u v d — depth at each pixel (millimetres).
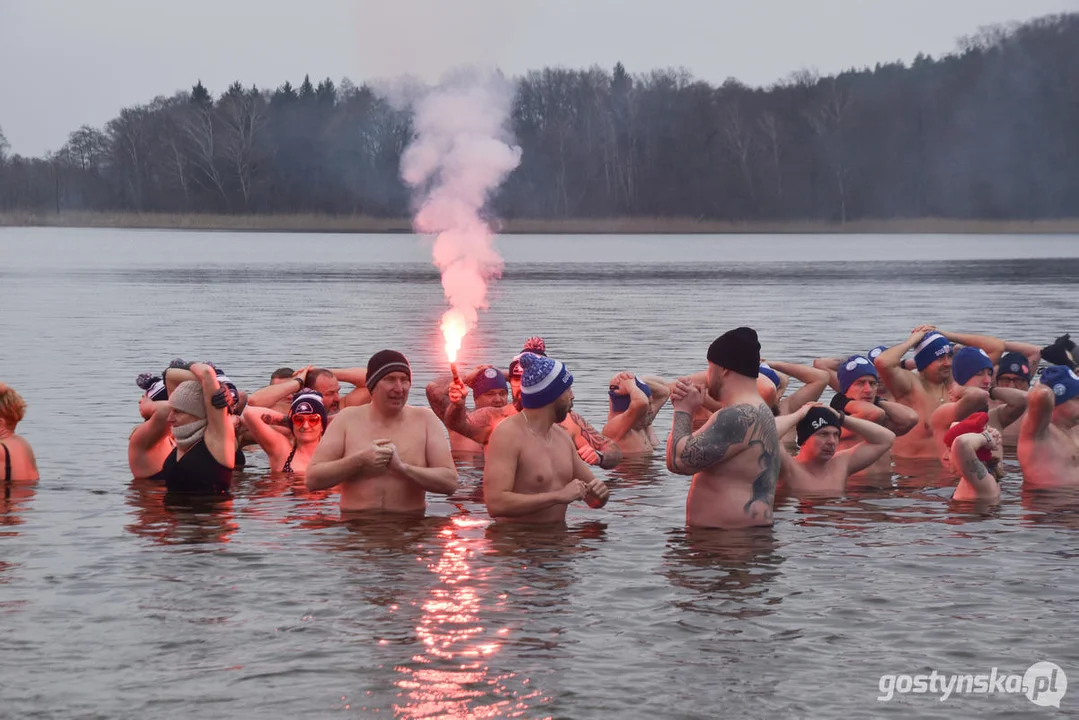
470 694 5672
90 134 139250
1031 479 10602
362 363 20594
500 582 7441
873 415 11102
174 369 10602
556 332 26812
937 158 122312
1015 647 6293
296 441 11406
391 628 6566
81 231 130375
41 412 14898
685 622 6676
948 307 34156
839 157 124438
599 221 124438
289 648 6254
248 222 129500
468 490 10406
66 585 7336
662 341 24562
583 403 15578
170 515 9312
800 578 7539
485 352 22562
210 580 7461
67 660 6078
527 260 74438
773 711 5500
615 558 8023
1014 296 38781
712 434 8875
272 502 9844
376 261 72375
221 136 128875
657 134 125625
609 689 5738
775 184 126875
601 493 9094
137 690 5703
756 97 129375
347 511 9508
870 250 88750
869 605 6973
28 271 55594
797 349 22875
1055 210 120625
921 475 11078
